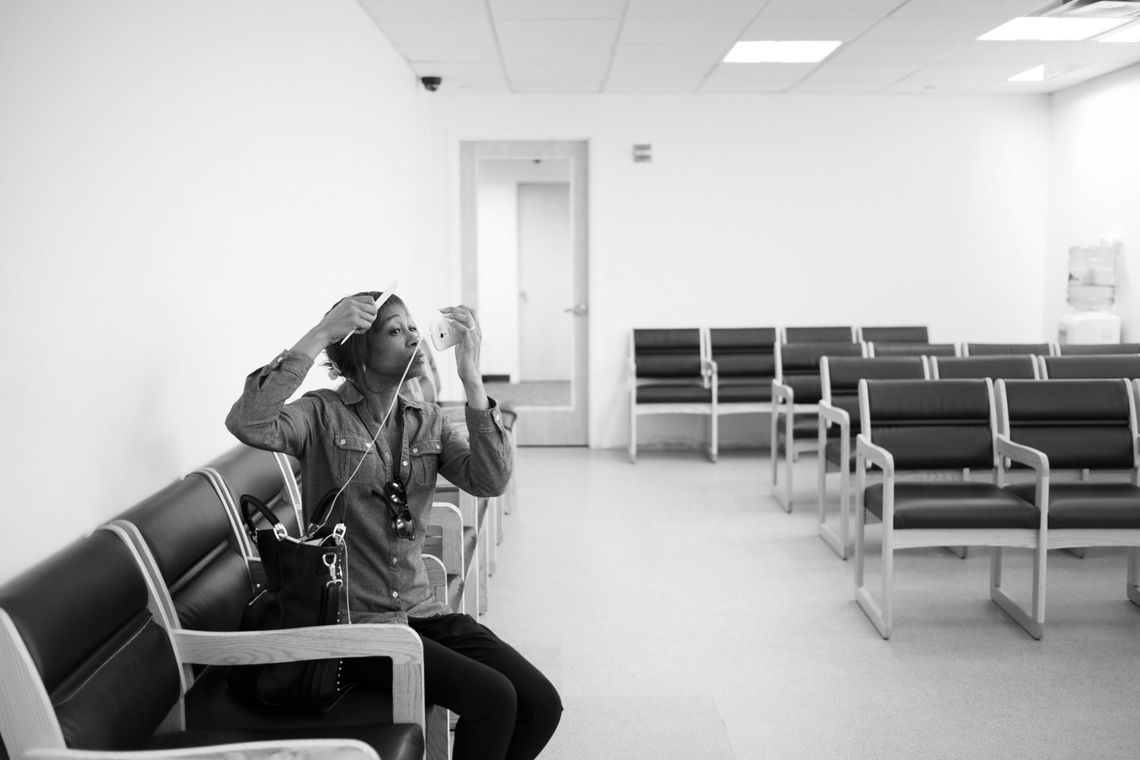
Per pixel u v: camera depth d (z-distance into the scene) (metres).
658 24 5.14
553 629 3.67
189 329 2.55
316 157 3.87
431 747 2.07
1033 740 2.76
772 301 7.48
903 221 7.46
